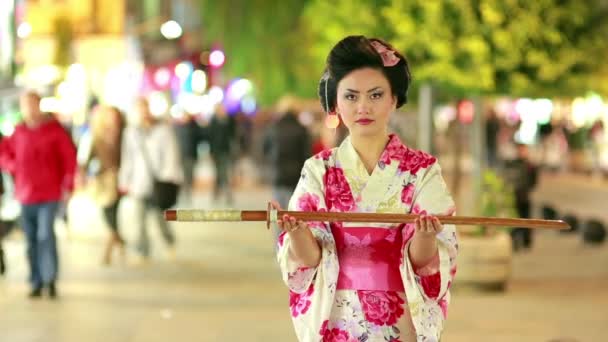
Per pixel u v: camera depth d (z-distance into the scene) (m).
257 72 32.81
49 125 12.56
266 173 32.25
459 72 13.02
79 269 15.02
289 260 5.21
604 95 13.89
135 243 16.33
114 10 28.88
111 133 15.27
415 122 20.73
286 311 11.62
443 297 5.23
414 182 5.21
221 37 33.12
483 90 13.13
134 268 15.13
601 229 17.73
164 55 41.53
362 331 5.18
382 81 5.21
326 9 14.18
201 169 40.53
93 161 15.78
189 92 40.47
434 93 14.91
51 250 12.55
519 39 12.81
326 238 5.21
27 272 14.75
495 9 12.73
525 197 17.30
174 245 16.97
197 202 25.92
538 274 14.54
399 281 5.19
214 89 40.25
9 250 17.00
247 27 32.81
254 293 12.88
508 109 48.59
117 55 29.06
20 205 12.60
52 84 27.98
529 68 13.09
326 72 5.33
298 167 16.56
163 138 15.38
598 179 35.41
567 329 10.60
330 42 14.24
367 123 5.21
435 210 5.16
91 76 29.31
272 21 32.62
